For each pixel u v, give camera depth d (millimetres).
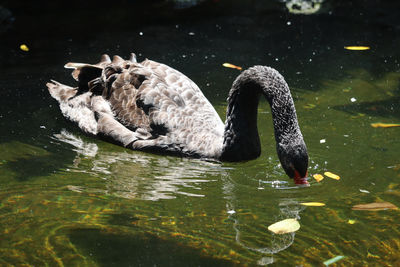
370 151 8750
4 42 13453
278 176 8102
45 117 10023
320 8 16875
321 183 7746
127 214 6918
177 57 12805
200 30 14766
